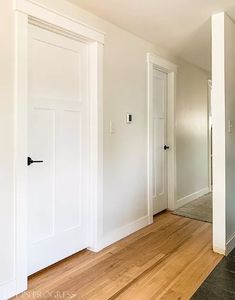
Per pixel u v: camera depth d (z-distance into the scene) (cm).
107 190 267
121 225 288
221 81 245
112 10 237
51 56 219
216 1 221
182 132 411
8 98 180
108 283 200
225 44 246
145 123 323
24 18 186
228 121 254
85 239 255
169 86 383
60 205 230
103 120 259
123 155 288
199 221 343
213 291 190
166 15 248
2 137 177
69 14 221
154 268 222
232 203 266
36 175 210
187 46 338
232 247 262
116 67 274
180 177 409
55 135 224
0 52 175
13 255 184
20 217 187
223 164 248
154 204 362
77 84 242
